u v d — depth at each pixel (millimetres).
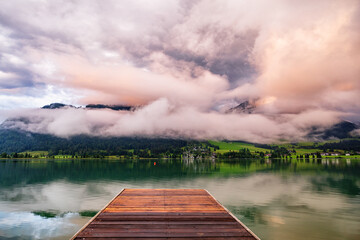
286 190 44844
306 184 54344
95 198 37156
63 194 40750
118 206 17281
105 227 12961
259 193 41219
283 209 29875
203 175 76625
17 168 109500
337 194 40750
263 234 21328
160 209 16562
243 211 28875
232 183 55844
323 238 20500
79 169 105438
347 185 52750
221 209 16641
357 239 20312
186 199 19609
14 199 36406
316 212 28500
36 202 34156
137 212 15797
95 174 80438
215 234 12125
